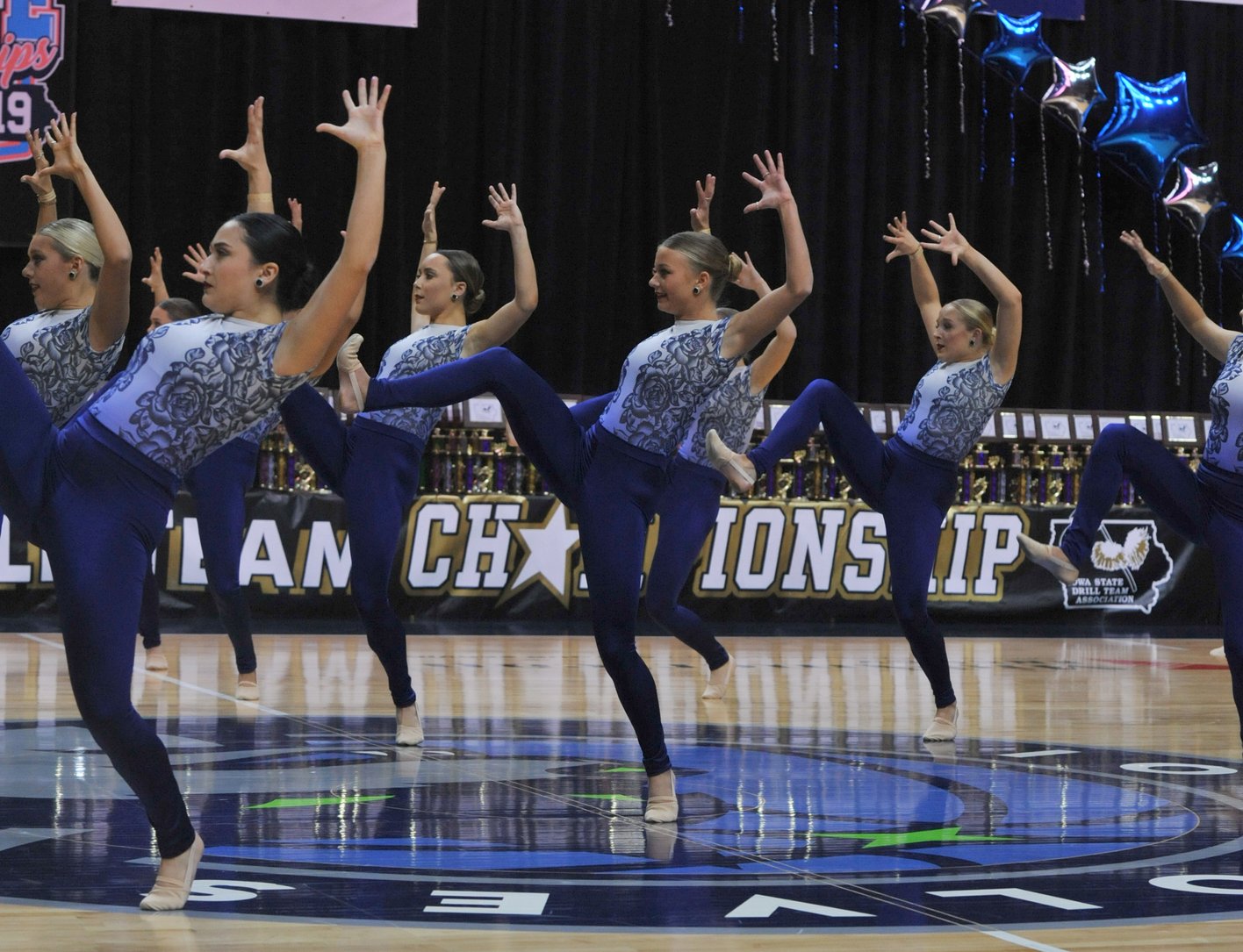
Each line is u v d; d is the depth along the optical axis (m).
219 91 12.18
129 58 11.88
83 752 5.10
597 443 4.19
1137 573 12.30
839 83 13.49
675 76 13.13
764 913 3.06
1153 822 4.19
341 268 2.97
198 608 10.73
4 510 3.04
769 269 13.38
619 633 4.14
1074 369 14.15
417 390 3.97
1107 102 13.93
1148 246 14.17
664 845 3.77
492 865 3.50
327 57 12.34
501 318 5.62
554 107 12.70
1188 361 14.22
